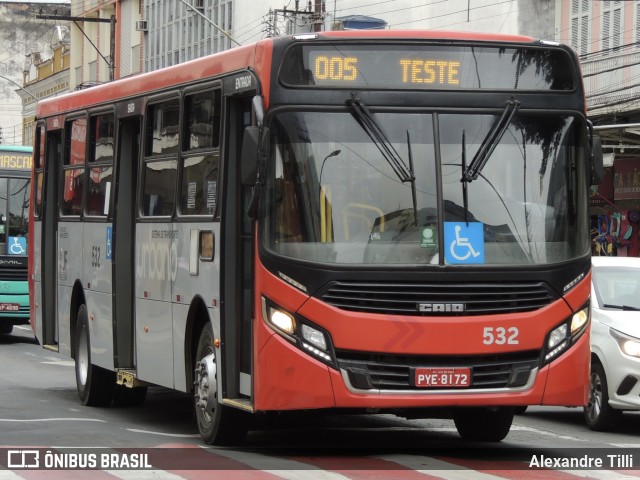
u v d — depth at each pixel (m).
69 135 16.50
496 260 10.30
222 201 11.19
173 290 12.44
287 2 48.66
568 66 10.80
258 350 10.28
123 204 14.26
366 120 10.34
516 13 36.41
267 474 9.73
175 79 12.68
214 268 11.30
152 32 57.41
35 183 18.03
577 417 15.65
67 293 16.22
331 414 10.59
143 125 13.57
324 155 10.28
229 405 11.03
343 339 10.03
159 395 17.16
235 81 11.02
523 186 10.48
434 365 10.15
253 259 10.37
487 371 10.23
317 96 10.34
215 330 11.27
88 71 66.69
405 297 10.13
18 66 86.31
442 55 10.54
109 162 14.59
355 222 10.21
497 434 12.30
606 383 13.85
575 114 10.73
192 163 12.09
